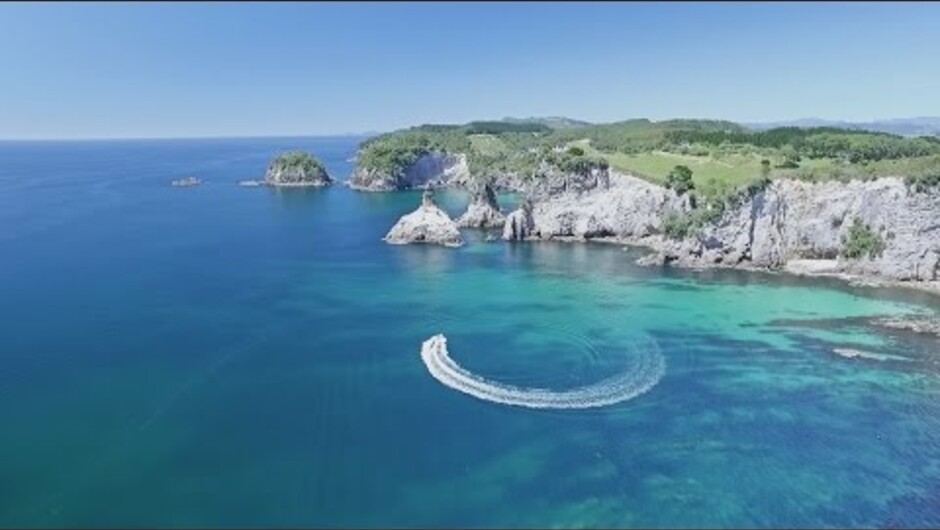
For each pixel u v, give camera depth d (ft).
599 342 312.91
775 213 460.14
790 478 204.23
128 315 352.08
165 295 393.50
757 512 188.44
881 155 522.06
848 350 301.43
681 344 310.65
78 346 304.30
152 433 225.56
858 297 384.68
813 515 187.42
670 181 541.34
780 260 456.86
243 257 508.94
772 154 572.92
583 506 189.98
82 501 189.06
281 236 604.08
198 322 341.41
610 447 219.82
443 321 345.10
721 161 573.74
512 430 230.07
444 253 523.70
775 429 232.12
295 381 268.00
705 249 472.44
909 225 414.41
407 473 204.33
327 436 224.94
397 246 552.82
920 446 222.07
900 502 193.16
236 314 356.38
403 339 317.01
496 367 282.15
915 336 320.50
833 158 536.42
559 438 225.15
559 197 580.71
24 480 198.39
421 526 181.27
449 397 254.27
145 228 647.56
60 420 233.55
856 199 438.40
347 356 294.87
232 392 257.34
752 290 403.34
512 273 453.58
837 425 235.20
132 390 257.75
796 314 355.15
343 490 195.62
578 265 477.36
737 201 465.88
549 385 264.72
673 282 425.28
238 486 196.95
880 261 424.05
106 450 214.90
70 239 582.35
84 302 376.27
